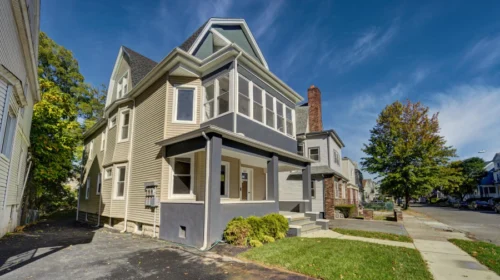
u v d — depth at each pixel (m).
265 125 10.55
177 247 6.98
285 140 11.98
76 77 24.81
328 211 16.28
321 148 18.61
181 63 9.53
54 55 23.50
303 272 4.74
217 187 7.19
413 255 6.14
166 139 8.64
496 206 25.38
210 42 11.34
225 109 9.80
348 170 25.14
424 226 12.38
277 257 5.62
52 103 14.82
